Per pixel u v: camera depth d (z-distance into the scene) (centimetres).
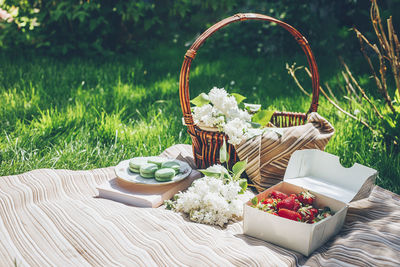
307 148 198
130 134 282
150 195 185
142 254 141
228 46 631
